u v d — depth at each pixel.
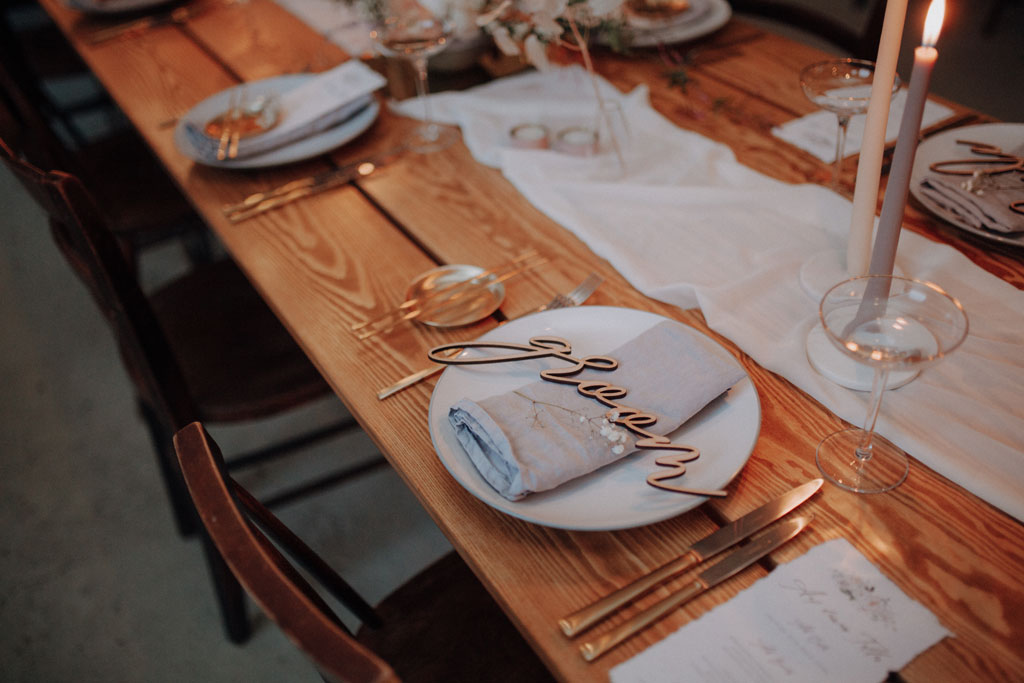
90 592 1.49
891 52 0.72
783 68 1.34
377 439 0.75
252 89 1.35
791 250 0.91
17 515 1.65
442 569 0.96
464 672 0.84
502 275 0.94
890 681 0.53
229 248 1.04
